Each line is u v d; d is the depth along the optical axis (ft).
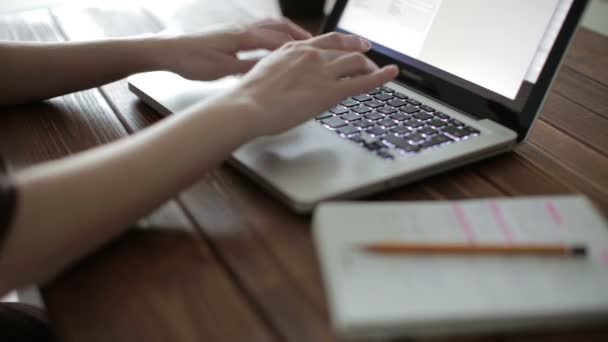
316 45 1.99
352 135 1.87
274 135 1.70
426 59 2.23
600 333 1.19
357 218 1.42
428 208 1.48
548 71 1.90
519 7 2.01
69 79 2.11
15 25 2.85
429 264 1.27
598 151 2.02
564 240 1.37
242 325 1.20
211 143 1.49
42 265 1.26
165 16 3.07
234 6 3.30
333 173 1.63
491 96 2.03
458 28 2.16
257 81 1.72
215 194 1.64
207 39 2.17
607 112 2.33
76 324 1.21
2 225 1.21
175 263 1.38
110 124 2.04
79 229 1.27
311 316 1.22
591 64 2.77
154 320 1.22
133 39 2.19
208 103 1.61
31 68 2.05
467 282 1.22
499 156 1.94
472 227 1.41
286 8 3.26
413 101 2.15
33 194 1.26
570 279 1.24
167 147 1.44
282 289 1.30
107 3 3.22
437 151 1.79
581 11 1.85
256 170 1.63
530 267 1.27
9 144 1.87
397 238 1.35
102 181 1.33
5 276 1.23
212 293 1.29
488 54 2.06
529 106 1.93
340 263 1.27
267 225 1.51
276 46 2.20
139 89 2.18
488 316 1.14
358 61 1.88
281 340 1.17
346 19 2.54
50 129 1.98
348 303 1.15
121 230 1.38
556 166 1.90
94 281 1.32
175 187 1.44
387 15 2.40
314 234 1.44
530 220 1.44
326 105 1.76
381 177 1.62
